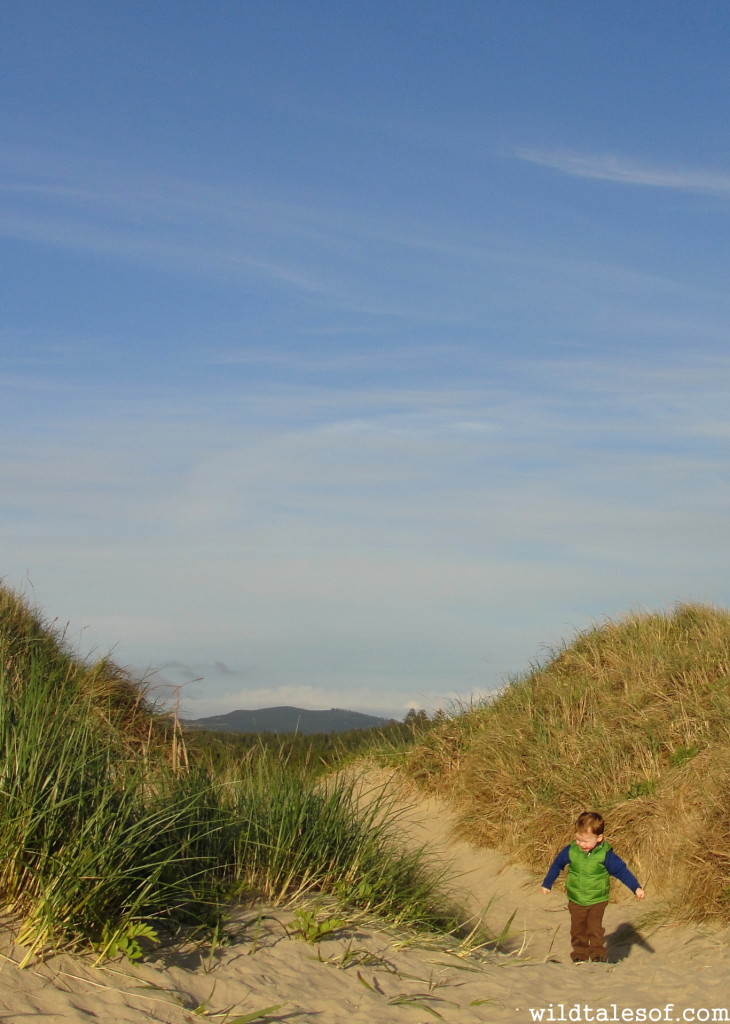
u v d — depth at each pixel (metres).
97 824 4.97
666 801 9.17
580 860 7.43
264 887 6.41
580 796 10.18
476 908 9.26
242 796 7.17
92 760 5.54
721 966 6.42
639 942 7.64
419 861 8.51
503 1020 5.10
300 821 6.83
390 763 13.07
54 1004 4.11
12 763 4.98
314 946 5.77
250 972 5.12
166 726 9.37
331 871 6.78
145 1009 4.35
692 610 13.27
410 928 6.72
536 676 13.36
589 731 11.16
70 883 4.66
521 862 10.20
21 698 6.00
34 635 10.04
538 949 7.86
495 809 10.94
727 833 7.86
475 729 12.84
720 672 11.00
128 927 4.83
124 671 10.12
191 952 5.21
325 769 12.44
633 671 11.91
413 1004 5.11
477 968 6.20
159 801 5.92
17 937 4.50
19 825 4.72
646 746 10.31
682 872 8.23
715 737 9.85
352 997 5.11
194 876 5.91
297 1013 4.73
